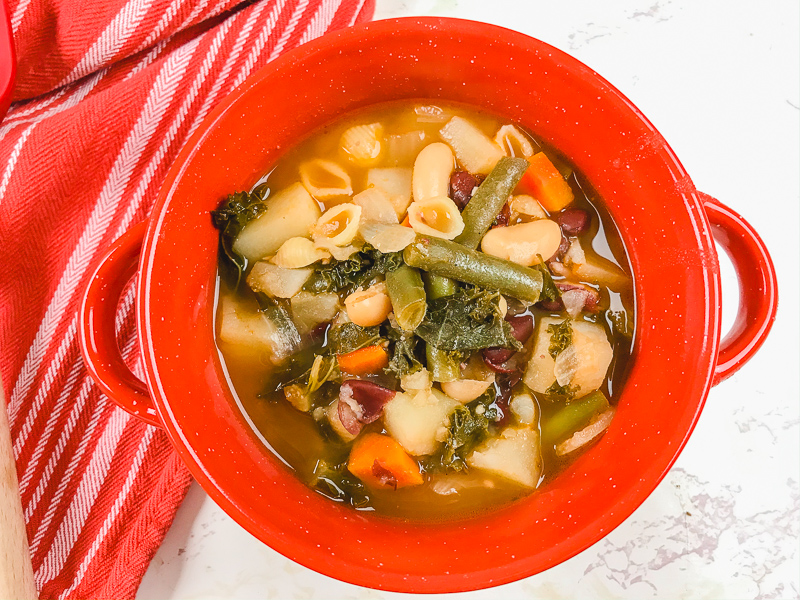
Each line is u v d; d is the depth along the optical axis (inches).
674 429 9.9
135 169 11.5
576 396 10.5
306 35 11.4
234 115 10.0
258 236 10.6
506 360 10.4
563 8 11.9
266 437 10.7
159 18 11.2
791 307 11.8
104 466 11.5
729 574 11.7
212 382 10.6
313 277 10.4
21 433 11.5
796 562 11.7
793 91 11.9
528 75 10.2
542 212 10.6
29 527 11.5
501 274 10.1
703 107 11.9
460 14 11.9
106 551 11.5
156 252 9.8
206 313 10.6
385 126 10.8
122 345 11.6
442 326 10.1
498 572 9.8
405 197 10.6
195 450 9.8
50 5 11.3
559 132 10.6
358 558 9.9
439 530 10.5
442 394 10.4
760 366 11.8
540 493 10.6
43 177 11.1
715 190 11.9
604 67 11.9
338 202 10.7
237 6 11.5
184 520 11.7
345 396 10.3
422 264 10.0
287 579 11.7
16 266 11.3
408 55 10.2
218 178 10.4
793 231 11.8
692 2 11.9
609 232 10.8
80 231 11.5
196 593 11.6
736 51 11.9
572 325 10.5
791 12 11.9
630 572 11.7
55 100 11.8
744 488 11.7
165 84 11.2
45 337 11.5
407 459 10.4
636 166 10.2
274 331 10.5
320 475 10.6
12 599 10.3
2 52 10.8
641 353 10.7
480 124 10.8
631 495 9.9
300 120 10.6
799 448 11.7
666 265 10.3
